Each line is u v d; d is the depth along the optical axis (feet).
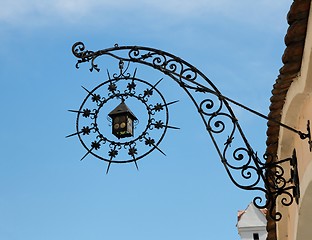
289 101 24.52
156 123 24.13
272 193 23.08
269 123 26.66
